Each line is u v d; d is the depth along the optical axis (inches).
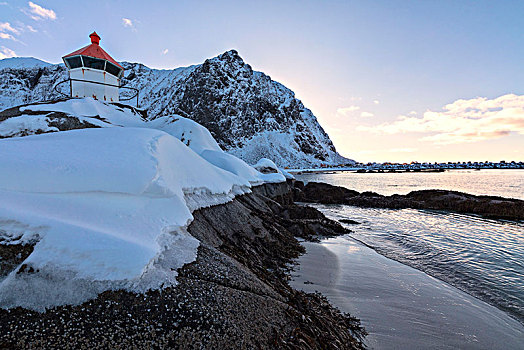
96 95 1009.5
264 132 5836.6
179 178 286.5
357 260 380.8
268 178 844.0
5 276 126.7
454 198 986.1
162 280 146.1
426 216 830.5
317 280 296.5
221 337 130.8
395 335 203.8
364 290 279.4
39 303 122.6
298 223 530.0
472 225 681.6
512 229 634.2
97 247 138.9
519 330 224.7
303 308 193.9
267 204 614.5
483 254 433.7
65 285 128.0
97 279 131.6
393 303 255.3
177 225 199.3
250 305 161.0
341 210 978.7
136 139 264.5
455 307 256.4
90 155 214.8
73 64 984.9
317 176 3646.7
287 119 6535.4
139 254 143.5
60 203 164.2
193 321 133.2
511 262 396.2
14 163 180.2
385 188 1916.8
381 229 625.3
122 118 816.3
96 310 124.9
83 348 113.0
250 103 5944.9
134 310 129.1
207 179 359.3
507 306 266.4
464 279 331.0
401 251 445.7
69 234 141.2
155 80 6825.8
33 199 159.8
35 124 546.9
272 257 337.4
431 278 328.5
